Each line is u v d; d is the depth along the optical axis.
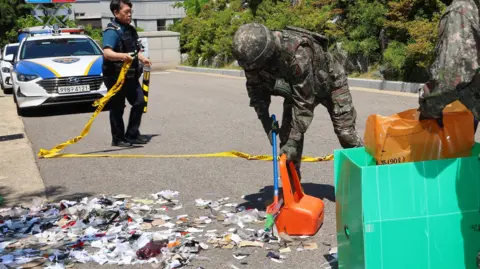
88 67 11.25
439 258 2.84
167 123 9.73
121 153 7.43
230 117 10.01
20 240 4.24
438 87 2.63
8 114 11.86
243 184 5.65
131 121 7.95
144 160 6.95
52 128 9.76
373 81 12.79
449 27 2.60
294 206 4.07
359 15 14.23
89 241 4.17
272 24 17.36
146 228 4.41
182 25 24.95
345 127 4.48
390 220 2.77
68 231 4.41
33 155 7.45
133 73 7.62
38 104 11.02
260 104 4.27
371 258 2.78
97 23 38.94
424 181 2.78
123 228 4.42
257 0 20.58
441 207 2.80
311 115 4.01
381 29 13.79
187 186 5.68
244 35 3.74
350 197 2.96
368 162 3.29
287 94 3.98
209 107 11.41
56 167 6.77
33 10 29.20
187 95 13.73
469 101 2.75
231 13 21.97
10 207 5.17
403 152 3.06
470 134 3.07
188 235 4.21
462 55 2.55
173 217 4.71
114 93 7.53
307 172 5.94
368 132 3.21
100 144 8.11
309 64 3.90
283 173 4.05
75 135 8.97
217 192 5.41
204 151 7.36
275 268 3.63
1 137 8.92
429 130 3.04
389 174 2.75
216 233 4.26
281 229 4.12
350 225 2.97
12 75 11.97
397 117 3.20
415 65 12.42
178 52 24.67
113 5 7.52
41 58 11.80
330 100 4.44
